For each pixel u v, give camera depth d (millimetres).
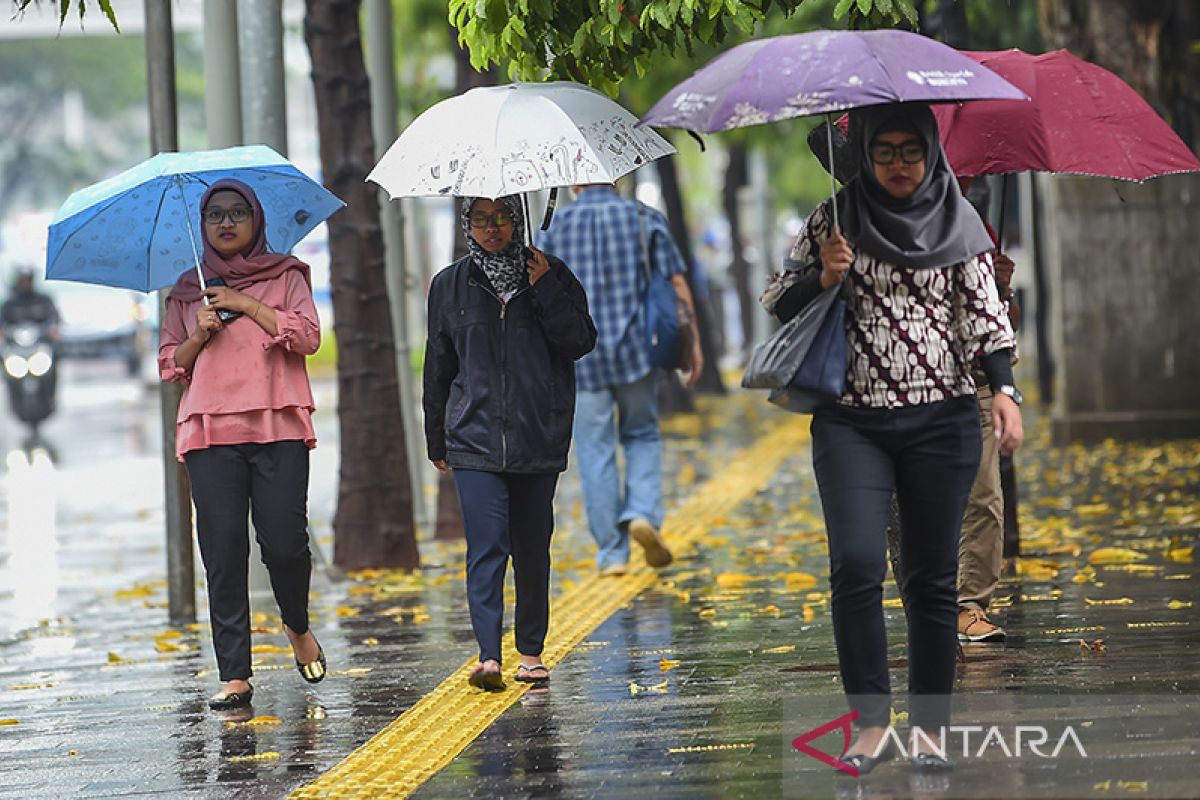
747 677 24359
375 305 39062
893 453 18547
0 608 37281
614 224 33812
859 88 17328
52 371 90062
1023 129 23344
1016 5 56969
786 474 55281
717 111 17625
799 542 39000
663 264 33969
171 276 26062
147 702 25797
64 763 22094
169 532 33750
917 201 18125
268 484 24469
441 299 24766
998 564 25828
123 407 108062
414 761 20875
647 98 69938
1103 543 35312
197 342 24250
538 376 24594
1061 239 54906
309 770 21062
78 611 36375
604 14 23281
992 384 18344
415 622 31609
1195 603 28016
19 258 153500
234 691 24766
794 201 156375
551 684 24906
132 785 20797
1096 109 23469
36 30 76812
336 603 34469
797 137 91125
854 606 18359
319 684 26281
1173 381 54750
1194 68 46312
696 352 34562
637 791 18828
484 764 20484
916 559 18734
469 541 24656
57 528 52406
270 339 24344
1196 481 44406
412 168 23078
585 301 24766
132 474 68500
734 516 44906
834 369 18094
